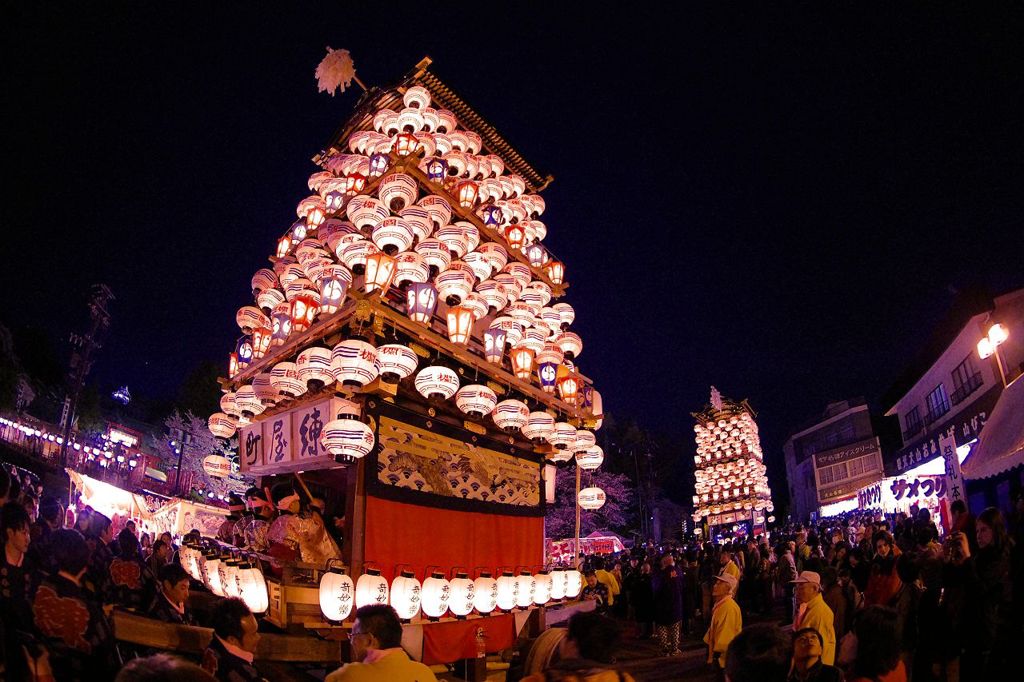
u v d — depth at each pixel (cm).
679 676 1159
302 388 785
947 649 606
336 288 791
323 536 780
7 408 2605
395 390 762
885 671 377
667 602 1430
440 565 838
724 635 805
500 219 1134
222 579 701
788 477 6350
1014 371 2036
